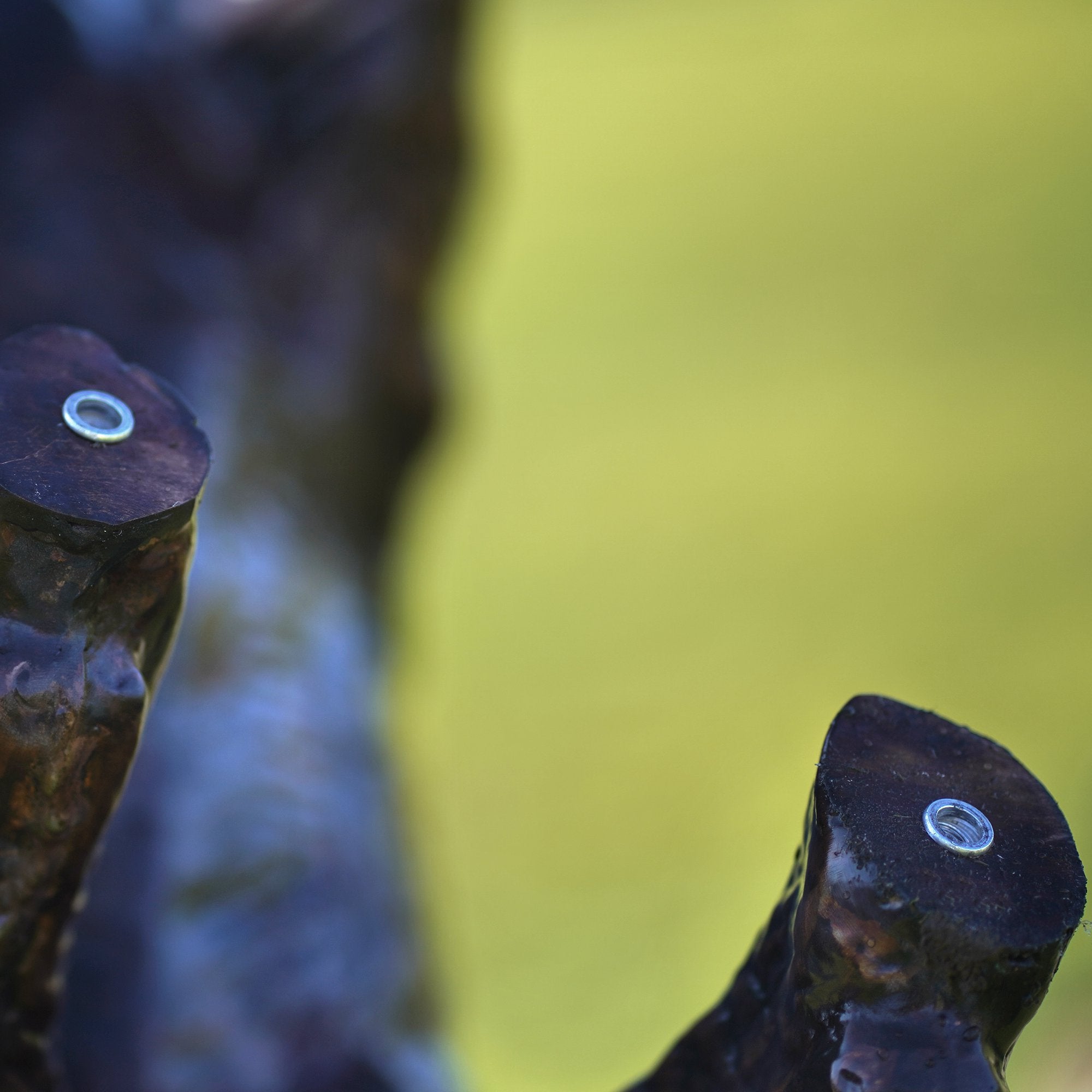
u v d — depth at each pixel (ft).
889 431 57.11
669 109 83.82
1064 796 28.58
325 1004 7.75
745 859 40.27
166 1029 7.50
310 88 16.17
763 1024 6.54
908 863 6.45
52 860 6.61
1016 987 6.44
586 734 44.65
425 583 51.13
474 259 24.62
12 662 6.56
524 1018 34.68
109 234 14.69
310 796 8.77
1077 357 61.21
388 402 15.99
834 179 76.13
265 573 10.94
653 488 55.83
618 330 66.13
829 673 45.83
